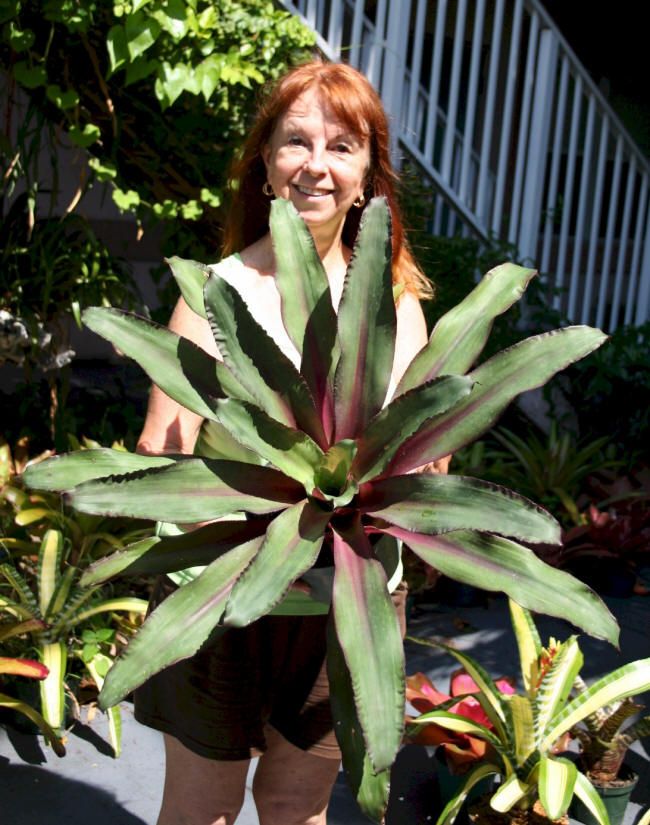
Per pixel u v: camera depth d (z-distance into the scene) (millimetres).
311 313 1465
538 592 1288
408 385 1451
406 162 5332
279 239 1485
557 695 2570
